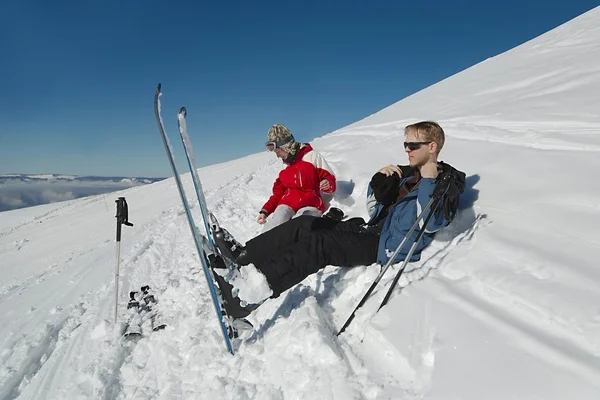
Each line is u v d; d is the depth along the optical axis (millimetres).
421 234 2521
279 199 4355
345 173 5734
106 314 3809
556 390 1587
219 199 8125
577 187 2865
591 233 2359
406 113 9047
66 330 3600
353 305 2709
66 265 6273
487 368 1788
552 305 1950
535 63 9008
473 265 2484
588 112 4586
